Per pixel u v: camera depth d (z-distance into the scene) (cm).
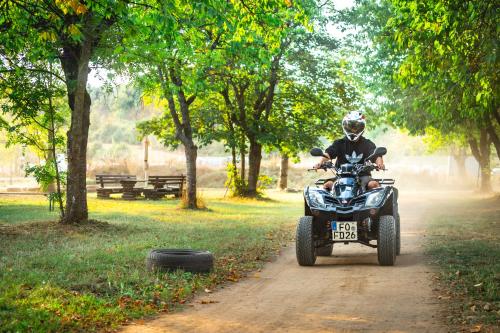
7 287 808
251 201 3575
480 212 2652
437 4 1364
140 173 5734
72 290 830
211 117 3566
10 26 1398
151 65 1753
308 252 1101
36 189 3953
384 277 980
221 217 2292
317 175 6059
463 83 1492
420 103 1780
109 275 920
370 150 1173
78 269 973
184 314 735
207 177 5766
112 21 1555
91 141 7994
